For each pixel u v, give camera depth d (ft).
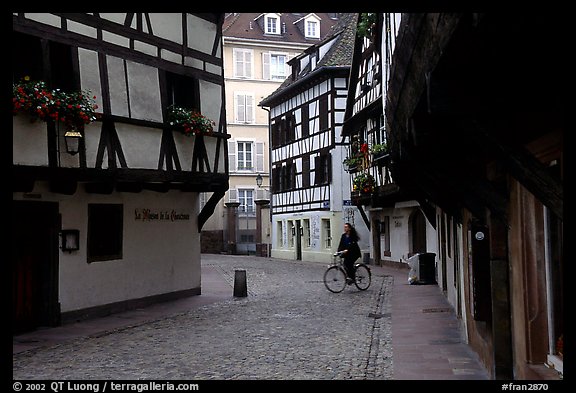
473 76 14.98
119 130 44.88
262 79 161.68
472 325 29.81
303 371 27.02
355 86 90.12
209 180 53.67
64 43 40.96
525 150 14.78
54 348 34.17
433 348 31.35
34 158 37.99
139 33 47.39
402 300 51.65
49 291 42.06
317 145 111.34
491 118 15.87
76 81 41.68
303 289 62.95
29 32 38.34
